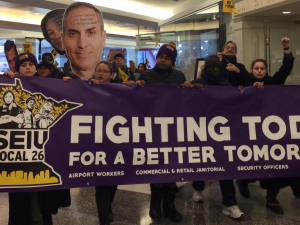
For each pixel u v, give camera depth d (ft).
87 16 12.48
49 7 30.53
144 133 8.53
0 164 7.59
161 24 32.58
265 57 21.29
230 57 12.36
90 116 8.24
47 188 7.77
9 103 7.73
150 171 8.48
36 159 7.77
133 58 60.64
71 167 7.98
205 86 9.04
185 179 8.61
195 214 10.34
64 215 10.44
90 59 12.82
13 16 35.14
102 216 8.32
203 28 24.98
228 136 8.96
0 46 45.44
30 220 7.96
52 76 10.63
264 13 19.71
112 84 8.50
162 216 10.23
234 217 9.75
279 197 11.77
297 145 9.17
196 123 8.86
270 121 9.16
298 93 9.34
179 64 28.48
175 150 8.65
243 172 8.90
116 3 37.19
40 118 7.89
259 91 9.22
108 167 8.22
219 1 22.21
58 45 14.57
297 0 16.26
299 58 20.92
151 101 8.67
